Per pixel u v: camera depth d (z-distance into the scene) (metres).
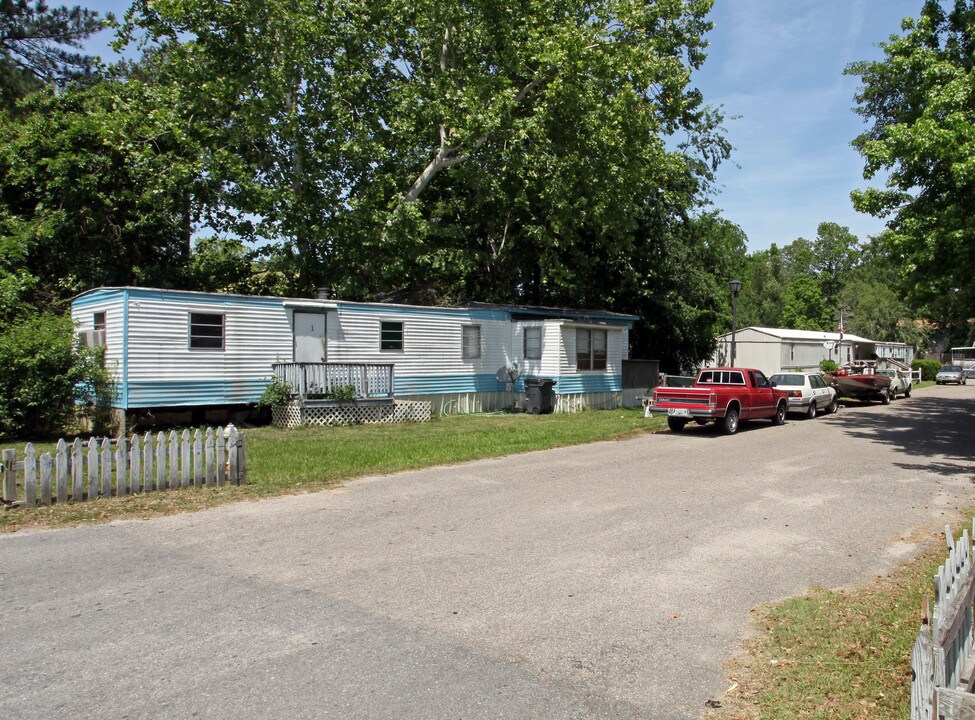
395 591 6.07
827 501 9.95
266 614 5.51
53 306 20.92
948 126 14.11
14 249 21.05
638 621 5.48
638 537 7.89
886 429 19.88
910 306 16.58
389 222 24.09
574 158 25.23
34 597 5.81
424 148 27.64
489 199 27.64
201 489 10.02
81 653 4.77
